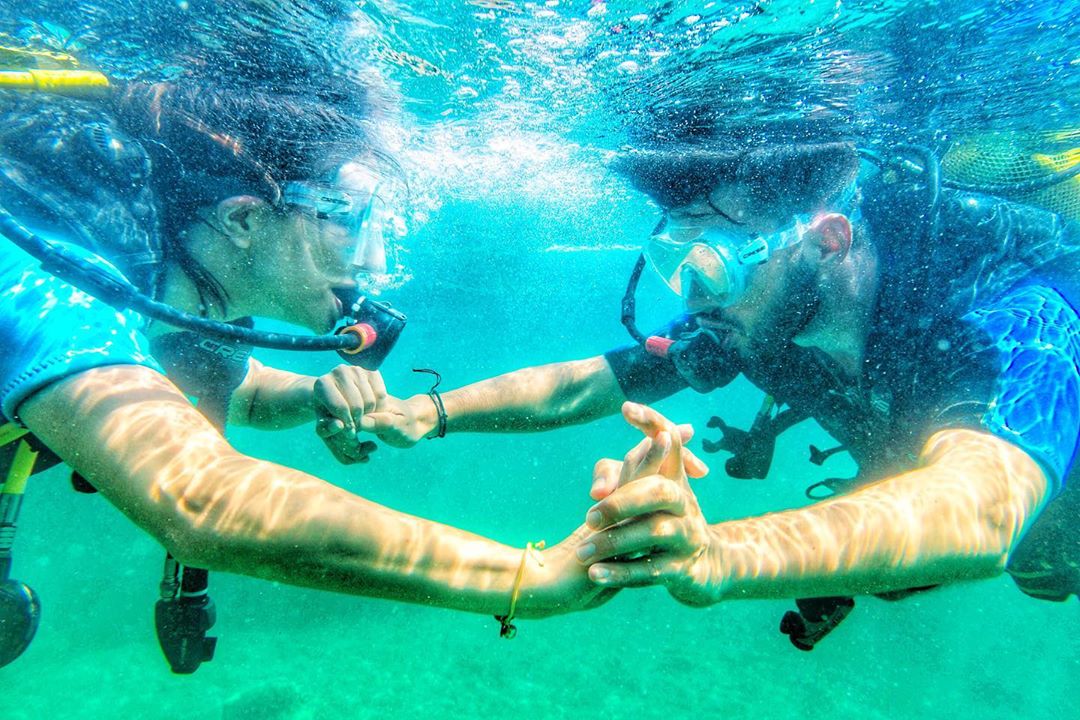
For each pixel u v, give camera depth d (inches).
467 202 110.3
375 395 33.7
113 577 148.9
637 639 133.5
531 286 271.7
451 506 259.8
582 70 49.1
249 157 26.4
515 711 101.7
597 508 16.3
